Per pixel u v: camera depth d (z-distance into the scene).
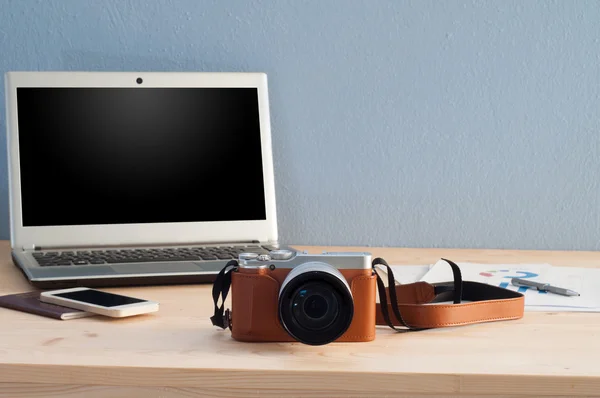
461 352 0.59
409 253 1.14
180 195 1.05
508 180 1.19
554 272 0.95
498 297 0.75
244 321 0.61
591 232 1.20
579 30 1.17
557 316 0.73
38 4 1.16
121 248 1.02
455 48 1.18
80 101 1.03
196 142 1.06
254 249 1.01
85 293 0.75
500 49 1.18
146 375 0.55
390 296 0.65
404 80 1.18
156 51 1.17
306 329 0.58
